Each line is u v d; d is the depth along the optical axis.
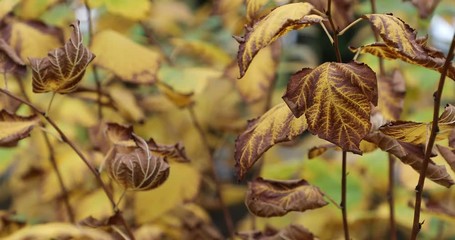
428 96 1.37
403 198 1.18
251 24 0.79
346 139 0.71
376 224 1.27
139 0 1.01
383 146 0.78
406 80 1.20
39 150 1.22
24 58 0.95
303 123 0.74
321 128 0.71
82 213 1.04
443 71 0.71
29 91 1.21
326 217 1.17
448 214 0.91
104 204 1.05
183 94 1.04
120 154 0.81
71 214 1.03
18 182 1.30
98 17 1.23
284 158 1.51
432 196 1.02
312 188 0.82
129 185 0.82
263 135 0.75
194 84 1.06
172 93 1.06
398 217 1.14
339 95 0.71
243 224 1.27
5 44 0.89
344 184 0.81
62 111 1.21
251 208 0.82
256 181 0.82
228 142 1.45
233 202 1.41
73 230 0.88
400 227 1.28
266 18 0.73
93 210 1.04
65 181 1.11
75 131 1.24
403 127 0.73
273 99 1.40
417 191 0.76
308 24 0.73
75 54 0.80
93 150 1.04
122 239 0.96
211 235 1.10
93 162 1.03
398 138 0.75
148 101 1.17
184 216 1.14
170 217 1.13
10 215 1.00
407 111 1.22
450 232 1.21
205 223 1.13
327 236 1.17
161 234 1.05
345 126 0.71
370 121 0.75
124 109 1.05
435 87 1.23
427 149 0.74
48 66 0.80
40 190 1.12
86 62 0.80
